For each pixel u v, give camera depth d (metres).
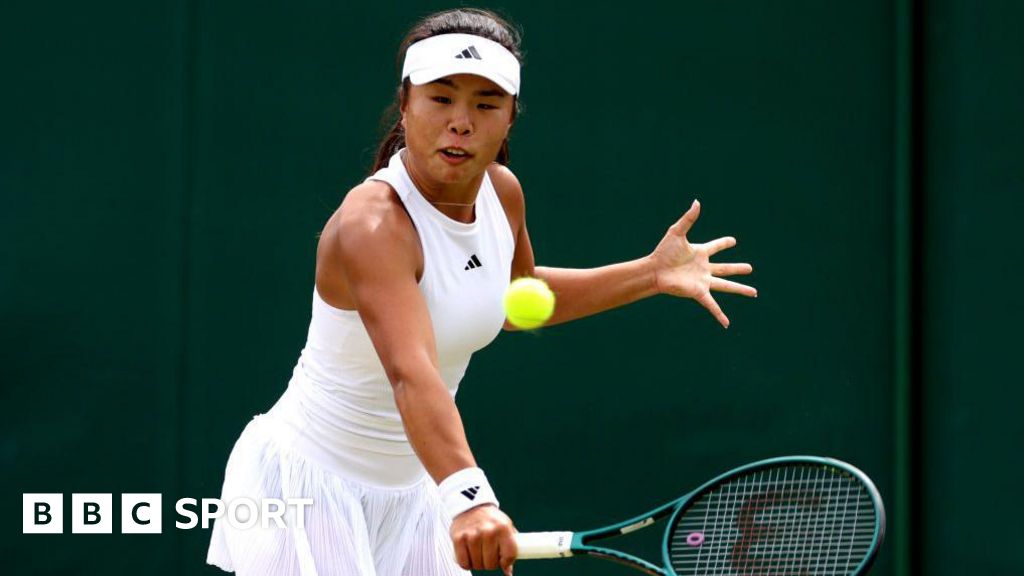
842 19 20.27
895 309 20.05
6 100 20.22
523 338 20.23
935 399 20.05
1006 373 19.70
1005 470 19.67
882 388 20.11
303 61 20.27
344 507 12.86
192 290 20.16
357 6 20.28
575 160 20.23
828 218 20.20
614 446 20.14
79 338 20.12
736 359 20.19
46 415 20.11
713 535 13.27
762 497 15.57
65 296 20.16
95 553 20.05
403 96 11.95
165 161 20.22
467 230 12.01
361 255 11.12
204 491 20.05
